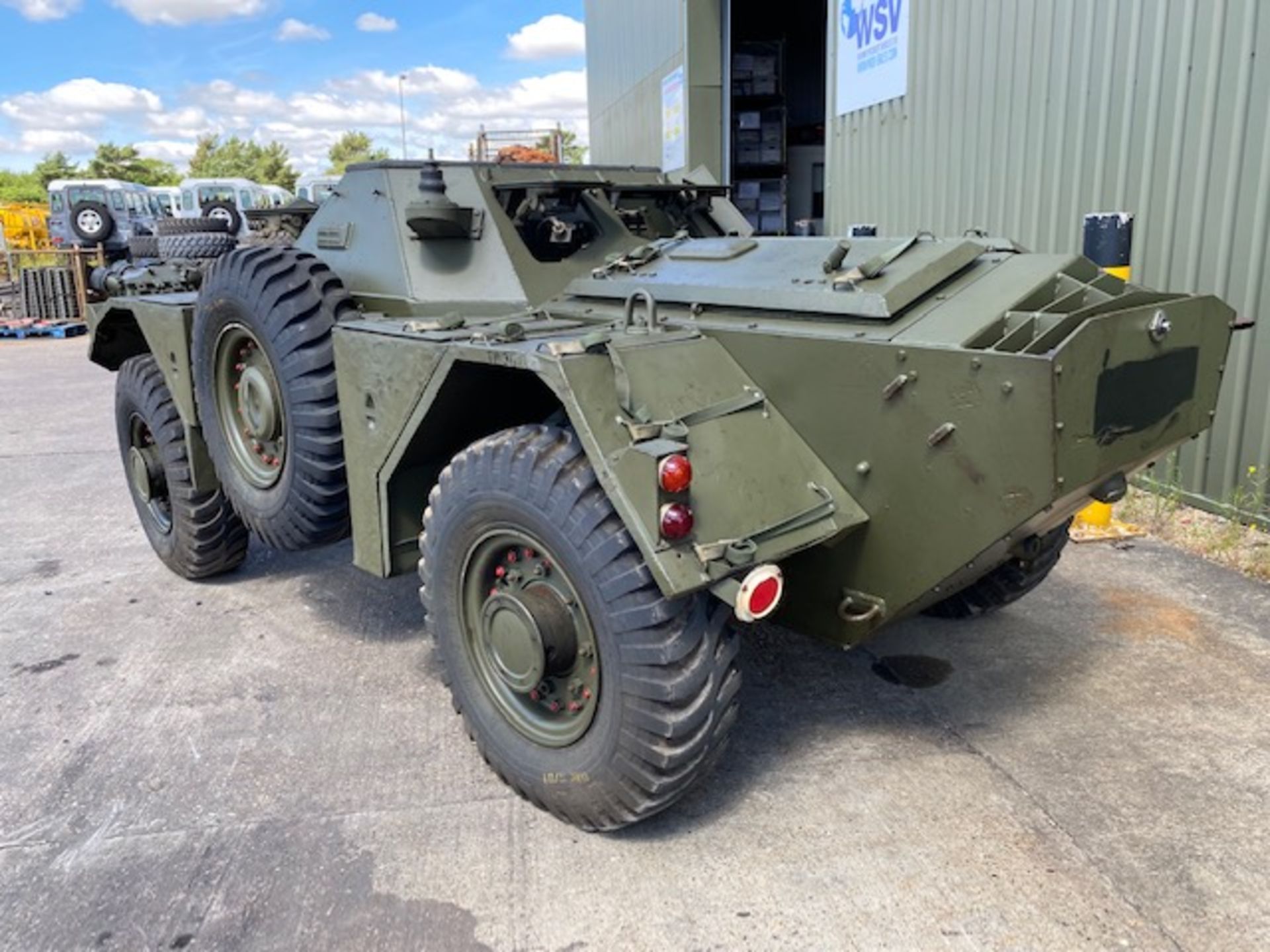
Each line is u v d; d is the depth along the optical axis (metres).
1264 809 2.91
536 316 3.43
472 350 2.81
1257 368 5.09
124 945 2.47
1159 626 4.13
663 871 2.69
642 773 2.62
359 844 2.83
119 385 4.91
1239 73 5.00
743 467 2.64
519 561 2.89
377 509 3.37
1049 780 3.08
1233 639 3.99
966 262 2.90
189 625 4.42
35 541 5.70
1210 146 5.20
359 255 3.95
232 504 4.30
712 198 4.65
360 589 4.81
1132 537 5.15
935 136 7.48
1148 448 2.68
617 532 2.54
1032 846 2.77
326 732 3.46
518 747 2.92
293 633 4.30
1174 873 2.65
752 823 2.89
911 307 2.77
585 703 2.80
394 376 3.14
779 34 13.38
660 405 2.63
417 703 3.66
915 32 7.64
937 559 2.65
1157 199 5.55
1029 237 6.53
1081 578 4.65
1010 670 3.79
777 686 3.69
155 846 2.84
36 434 8.79
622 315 3.27
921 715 3.47
